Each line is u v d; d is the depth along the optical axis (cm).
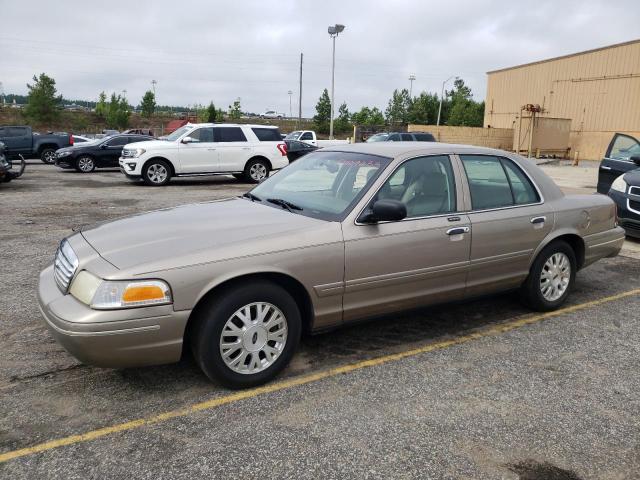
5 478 262
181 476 265
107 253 332
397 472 271
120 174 1886
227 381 342
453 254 421
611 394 354
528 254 472
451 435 304
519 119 3391
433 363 395
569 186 1661
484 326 470
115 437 297
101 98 6956
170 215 405
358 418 319
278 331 357
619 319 492
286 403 334
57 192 1323
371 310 395
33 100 5106
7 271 604
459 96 6275
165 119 7200
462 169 440
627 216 812
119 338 307
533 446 296
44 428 304
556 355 413
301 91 5603
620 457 288
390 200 369
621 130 3228
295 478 265
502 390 356
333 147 489
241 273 333
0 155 1423
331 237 366
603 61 3297
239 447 289
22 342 416
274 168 1639
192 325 339
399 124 5931
